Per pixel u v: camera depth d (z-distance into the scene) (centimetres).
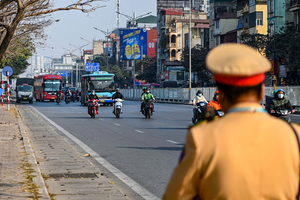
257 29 7194
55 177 919
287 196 218
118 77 14838
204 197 222
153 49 14475
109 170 1023
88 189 799
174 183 226
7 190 752
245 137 219
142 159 1177
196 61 8400
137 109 4041
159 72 12612
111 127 2177
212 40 9275
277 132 222
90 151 1340
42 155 1227
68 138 1702
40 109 4172
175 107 4409
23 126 2141
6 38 1688
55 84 6844
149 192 805
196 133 225
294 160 220
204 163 219
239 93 231
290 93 3562
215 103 1511
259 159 216
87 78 4919
